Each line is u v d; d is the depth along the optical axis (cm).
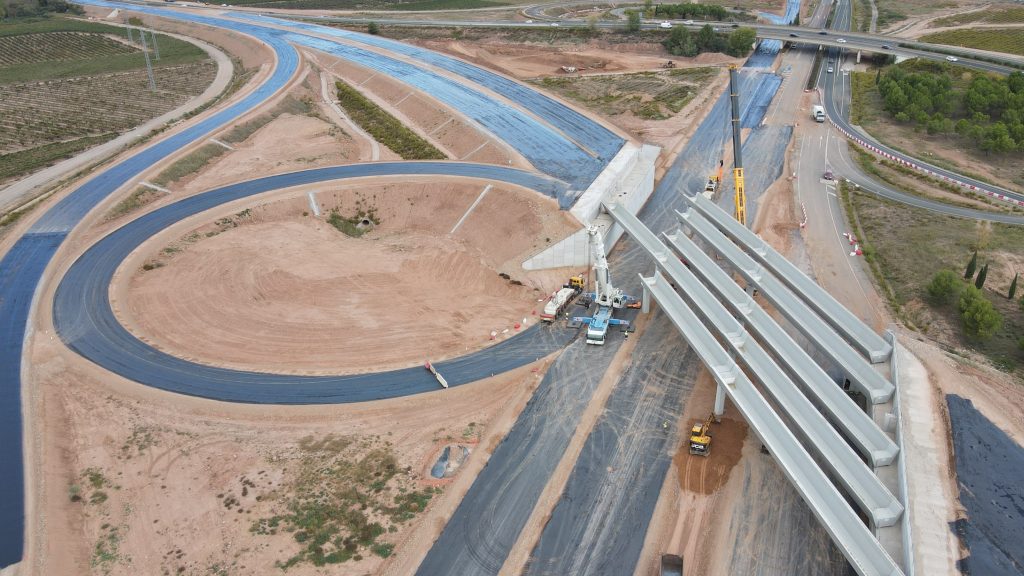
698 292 5631
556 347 5956
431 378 5616
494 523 4194
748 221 8000
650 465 4578
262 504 4362
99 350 5947
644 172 8544
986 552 3491
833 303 5275
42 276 6956
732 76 9019
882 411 4447
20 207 8419
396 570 3906
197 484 4534
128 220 7962
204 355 5938
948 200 8131
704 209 7419
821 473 3653
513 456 4722
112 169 9100
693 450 4597
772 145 10088
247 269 7100
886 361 4900
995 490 3862
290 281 6950
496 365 5747
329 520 4256
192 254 7350
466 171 8762
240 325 6341
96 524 4238
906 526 3466
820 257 7125
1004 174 8869
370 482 4553
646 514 4206
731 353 5334
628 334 6034
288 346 6062
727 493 4309
